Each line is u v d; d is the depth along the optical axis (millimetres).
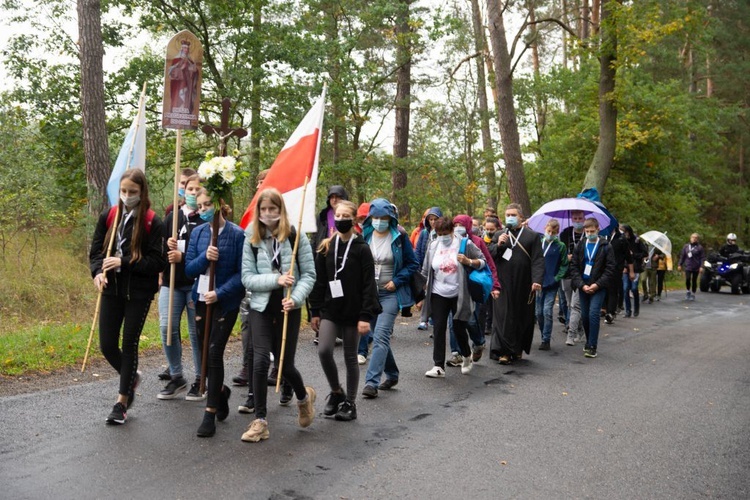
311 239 9633
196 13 19625
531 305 9484
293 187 6074
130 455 4996
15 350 8008
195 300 5754
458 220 8359
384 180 23891
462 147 28906
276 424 5934
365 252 6129
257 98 19391
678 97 27578
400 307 7512
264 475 4734
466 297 8156
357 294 6113
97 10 14156
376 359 7121
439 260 8172
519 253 9414
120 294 5695
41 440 5242
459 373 8508
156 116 19938
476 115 29078
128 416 5953
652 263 20141
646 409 7043
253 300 5496
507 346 9242
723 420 6723
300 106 20109
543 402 7188
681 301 21078
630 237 15922
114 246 5707
